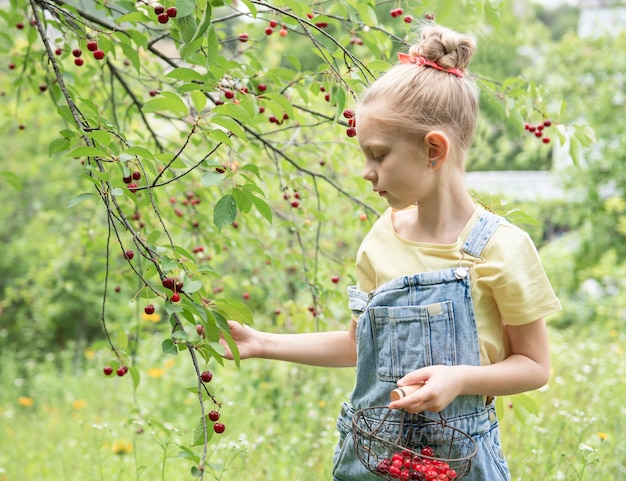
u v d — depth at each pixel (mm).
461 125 1615
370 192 3217
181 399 4742
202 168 1755
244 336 1873
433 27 1693
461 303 1556
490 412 1652
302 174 3258
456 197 1631
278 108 2033
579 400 3848
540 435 2811
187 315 1630
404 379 1479
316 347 1882
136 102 3031
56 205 8570
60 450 3904
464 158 1649
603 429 3363
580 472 2570
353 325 1865
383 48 2566
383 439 1565
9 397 6129
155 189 3115
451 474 1419
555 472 2611
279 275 3553
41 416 5336
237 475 3066
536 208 9461
